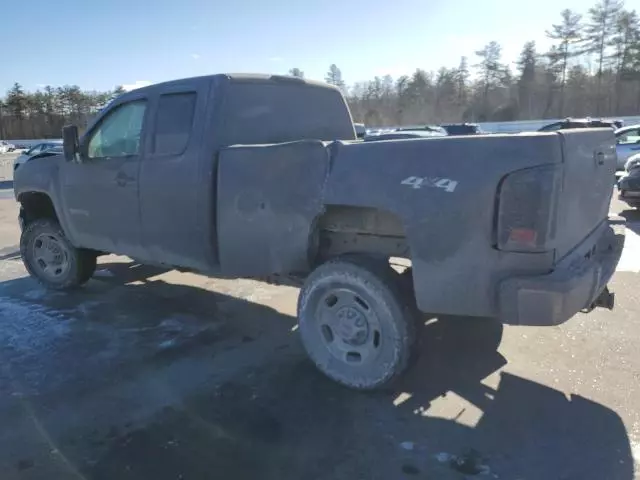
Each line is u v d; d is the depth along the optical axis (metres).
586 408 3.31
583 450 2.90
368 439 3.06
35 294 5.95
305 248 3.63
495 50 68.06
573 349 4.15
